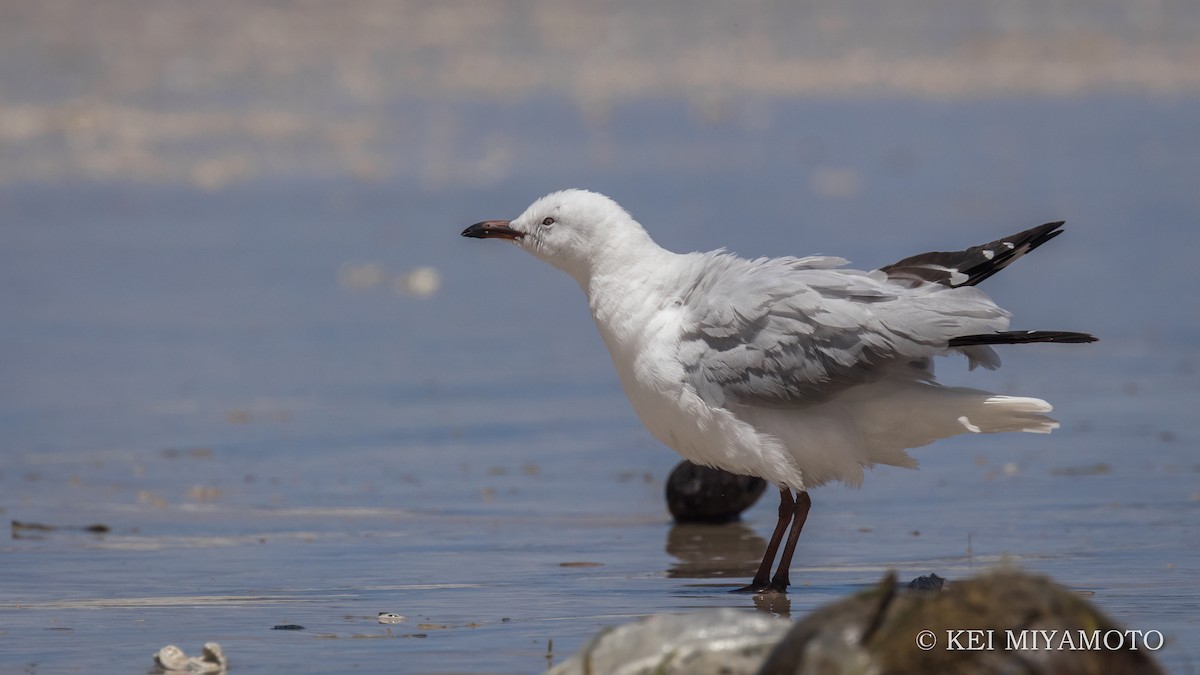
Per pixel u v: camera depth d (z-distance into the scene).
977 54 46.12
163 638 7.58
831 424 8.82
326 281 22.38
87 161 30.75
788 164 31.61
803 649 5.75
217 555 10.00
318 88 38.69
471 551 10.21
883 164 31.77
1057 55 45.91
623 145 33.72
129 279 22.28
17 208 27.11
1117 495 11.53
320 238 25.09
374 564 9.77
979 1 54.03
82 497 12.10
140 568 9.57
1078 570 9.09
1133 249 23.28
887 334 8.63
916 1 54.09
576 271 9.52
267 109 35.97
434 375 17.17
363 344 18.75
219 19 46.06
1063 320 19.08
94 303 20.83
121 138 32.62
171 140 32.62
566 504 11.95
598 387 16.67
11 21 44.22
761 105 39.34
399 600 8.59
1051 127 36.28
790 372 8.73
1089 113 38.03
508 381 16.92
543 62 43.41
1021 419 8.74
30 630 7.78
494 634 7.61
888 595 5.88
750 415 8.89
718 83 41.81
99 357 18.02
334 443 14.19
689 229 24.16
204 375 17.14
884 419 8.86
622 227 9.31
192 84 38.16
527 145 33.41
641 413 9.25
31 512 11.53
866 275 8.98
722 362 8.85
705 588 9.01
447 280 22.58
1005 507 11.27
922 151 33.31
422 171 30.53
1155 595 8.32
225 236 25.22
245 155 31.70
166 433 14.59
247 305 20.83
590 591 8.90
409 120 35.78
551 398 16.14
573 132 35.00
